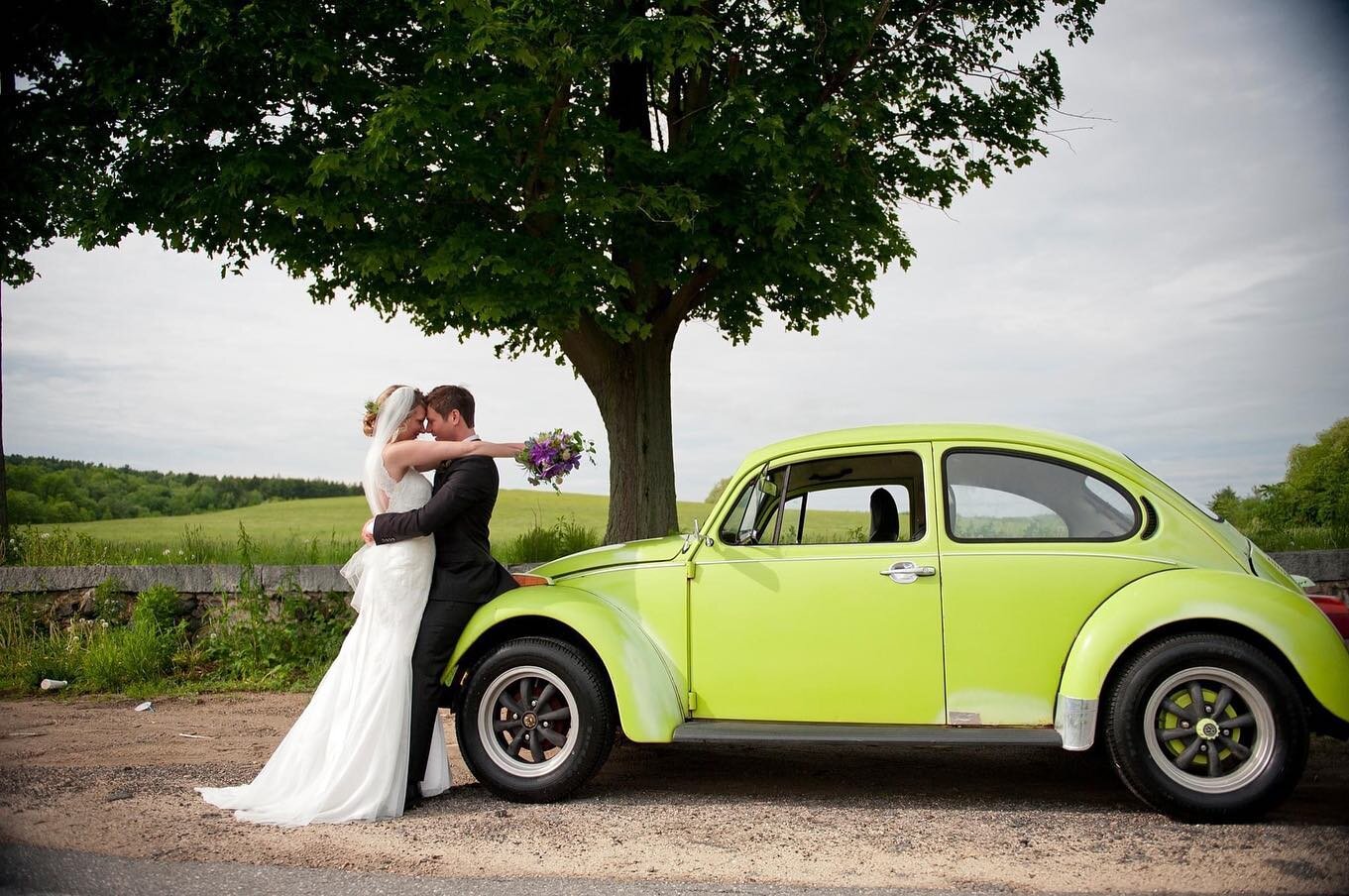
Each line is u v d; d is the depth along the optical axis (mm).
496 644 5695
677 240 10844
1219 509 12039
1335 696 4629
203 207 10227
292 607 10656
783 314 13953
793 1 11836
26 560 12789
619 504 12516
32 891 4074
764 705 5328
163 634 10773
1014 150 13078
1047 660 5031
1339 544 9648
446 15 9516
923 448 5434
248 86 10484
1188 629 4918
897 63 12266
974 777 6066
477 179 10000
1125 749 4797
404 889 4090
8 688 10094
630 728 5176
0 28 12711
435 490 5840
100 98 12016
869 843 4633
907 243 13125
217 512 46500
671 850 4566
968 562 5164
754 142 9930
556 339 12562
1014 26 13242
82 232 11500
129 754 7066
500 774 5453
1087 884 4016
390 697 5352
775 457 5605
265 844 4742
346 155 9648
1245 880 4000
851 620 5234
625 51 9695
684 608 5461
